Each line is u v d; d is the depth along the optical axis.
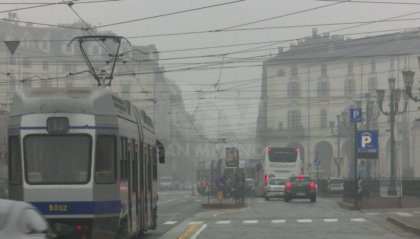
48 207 21.78
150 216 32.69
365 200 61.56
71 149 22.14
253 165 102.94
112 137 22.83
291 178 75.38
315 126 181.50
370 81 174.00
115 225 22.72
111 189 22.56
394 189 72.12
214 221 43.91
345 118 126.00
